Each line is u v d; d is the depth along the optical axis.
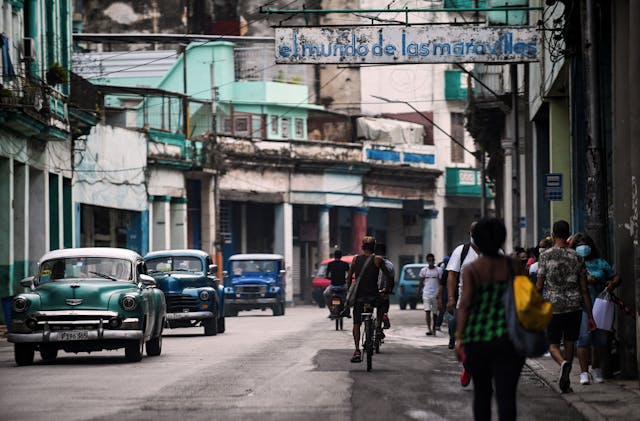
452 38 42.44
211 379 30.47
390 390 27.64
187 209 109.50
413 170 140.25
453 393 27.02
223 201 120.12
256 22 128.88
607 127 38.19
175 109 108.06
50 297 35.78
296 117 129.12
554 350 27.72
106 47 130.00
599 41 34.84
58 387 28.58
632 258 30.81
